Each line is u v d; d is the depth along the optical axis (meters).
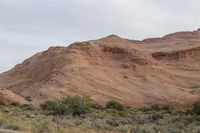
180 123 43.12
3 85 128.25
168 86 117.31
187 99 106.75
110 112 58.19
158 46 167.62
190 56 149.88
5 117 26.08
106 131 29.22
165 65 139.00
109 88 109.50
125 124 39.62
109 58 134.88
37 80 120.31
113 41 152.62
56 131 22.09
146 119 47.78
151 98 107.94
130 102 103.06
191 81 129.00
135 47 155.88
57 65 121.88
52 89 100.25
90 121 37.53
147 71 126.81
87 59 128.00
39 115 41.06
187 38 176.12
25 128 21.28
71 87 102.81
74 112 50.50
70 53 127.94
